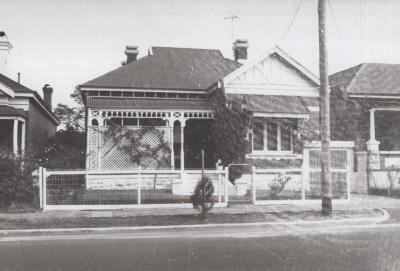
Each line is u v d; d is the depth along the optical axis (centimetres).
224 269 809
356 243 1051
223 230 1249
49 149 2198
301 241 1080
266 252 954
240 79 2211
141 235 1180
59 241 1097
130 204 1570
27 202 1577
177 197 1753
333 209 1551
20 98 2242
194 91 2295
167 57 2647
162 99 2256
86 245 1044
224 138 2039
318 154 2186
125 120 2330
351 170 2150
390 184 1962
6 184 1543
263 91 2236
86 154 1980
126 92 2253
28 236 1163
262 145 2180
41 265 848
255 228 1273
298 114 2106
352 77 2416
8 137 2295
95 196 1753
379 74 2459
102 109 2059
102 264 852
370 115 2220
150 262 866
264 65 2244
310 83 2295
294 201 1670
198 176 2005
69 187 1630
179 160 2353
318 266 828
